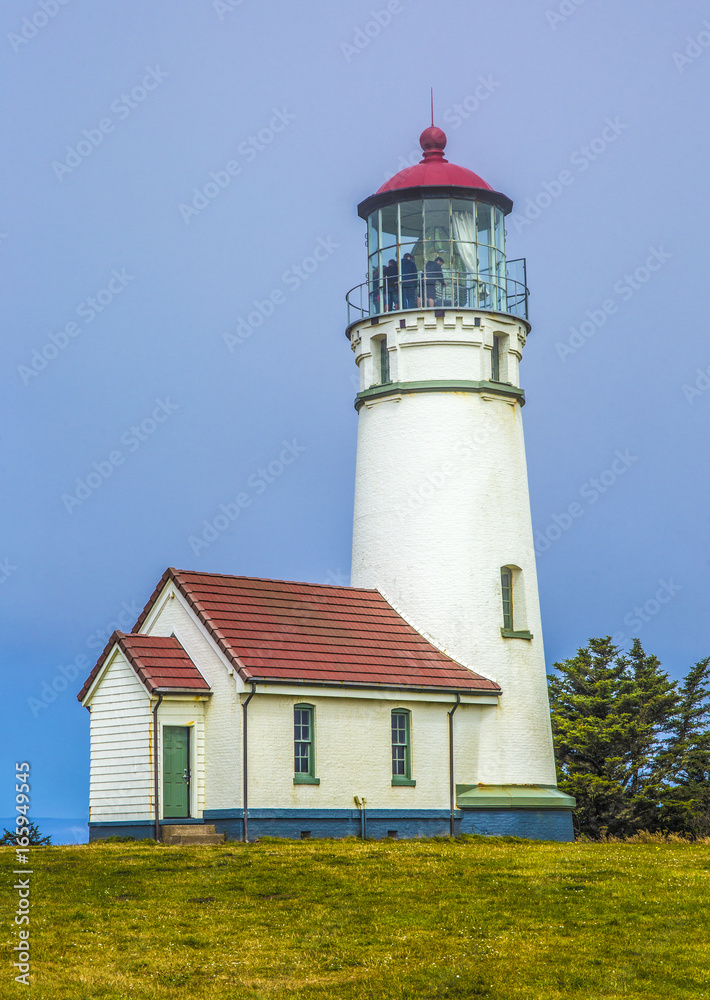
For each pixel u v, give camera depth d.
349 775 36.19
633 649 51.72
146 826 34.84
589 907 24.86
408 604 40.50
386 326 41.75
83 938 23.00
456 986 20.91
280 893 26.14
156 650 36.28
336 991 20.75
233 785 34.53
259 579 38.81
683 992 20.44
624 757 47.88
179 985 20.95
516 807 38.88
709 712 49.34
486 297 42.28
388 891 26.19
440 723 38.47
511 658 40.41
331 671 36.09
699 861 30.20
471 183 42.25
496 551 40.81
